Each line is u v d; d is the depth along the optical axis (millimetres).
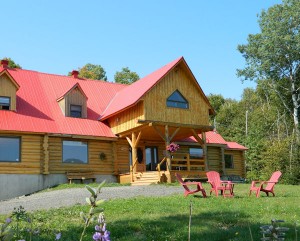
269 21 43812
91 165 26062
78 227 9859
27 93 27656
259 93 60500
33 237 8609
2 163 22656
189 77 27516
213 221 10266
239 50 45812
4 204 16594
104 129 27531
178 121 26297
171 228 9422
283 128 49469
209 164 32594
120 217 11148
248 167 41906
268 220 10188
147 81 27828
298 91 46062
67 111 27047
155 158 30109
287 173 31531
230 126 62000
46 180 23984
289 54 42906
